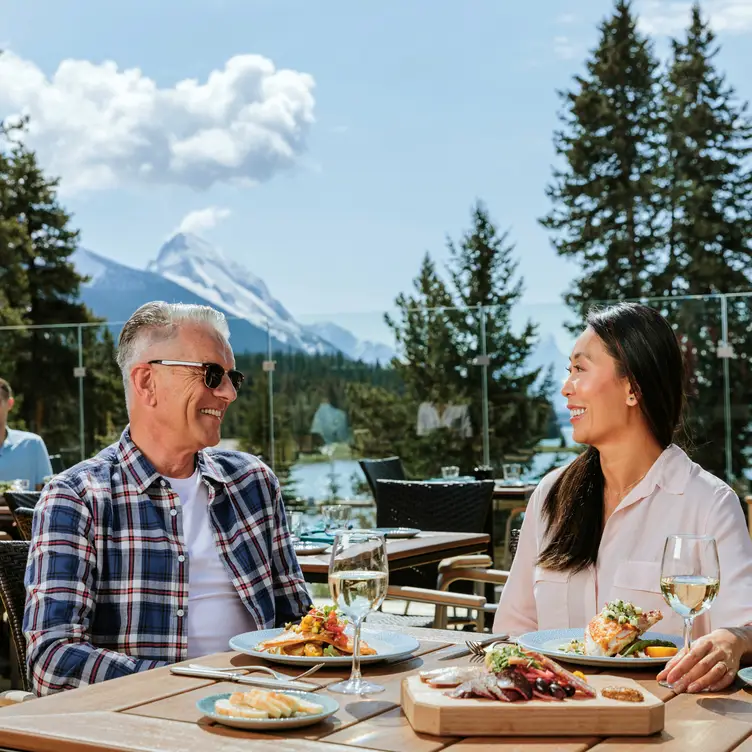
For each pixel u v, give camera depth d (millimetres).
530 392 8484
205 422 2297
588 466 2238
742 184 26266
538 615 2258
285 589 2430
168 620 2180
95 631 2156
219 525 2312
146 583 2182
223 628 2262
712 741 1314
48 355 9383
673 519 2146
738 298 8086
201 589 2266
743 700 1517
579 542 2199
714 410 8109
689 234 25438
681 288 25500
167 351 2270
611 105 26656
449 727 1330
